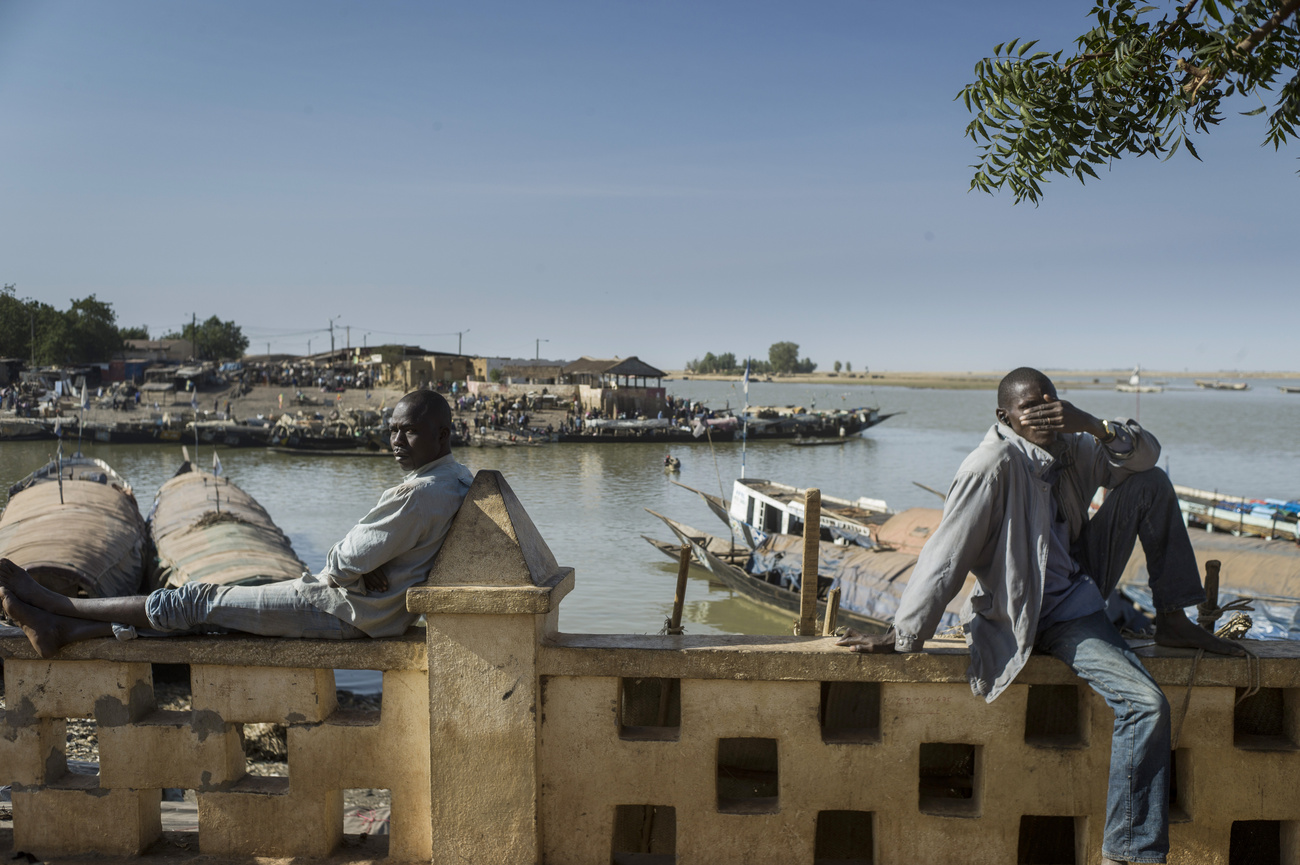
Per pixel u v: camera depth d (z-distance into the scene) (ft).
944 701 11.08
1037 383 10.58
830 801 11.30
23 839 12.41
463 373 326.44
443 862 11.35
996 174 16.53
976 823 11.13
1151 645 11.32
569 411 266.98
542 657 11.29
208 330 441.68
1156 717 9.54
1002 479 10.23
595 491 151.64
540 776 11.46
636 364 268.00
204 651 11.75
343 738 11.85
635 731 11.80
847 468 187.62
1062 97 15.49
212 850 12.20
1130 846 9.70
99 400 262.47
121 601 11.88
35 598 11.98
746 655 11.08
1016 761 11.02
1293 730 11.05
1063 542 10.82
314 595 11.60
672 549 84.79
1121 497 11.02
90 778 12.65
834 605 13.05
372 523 11.27
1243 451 222.28
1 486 140.56
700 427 237.45
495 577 11.02
